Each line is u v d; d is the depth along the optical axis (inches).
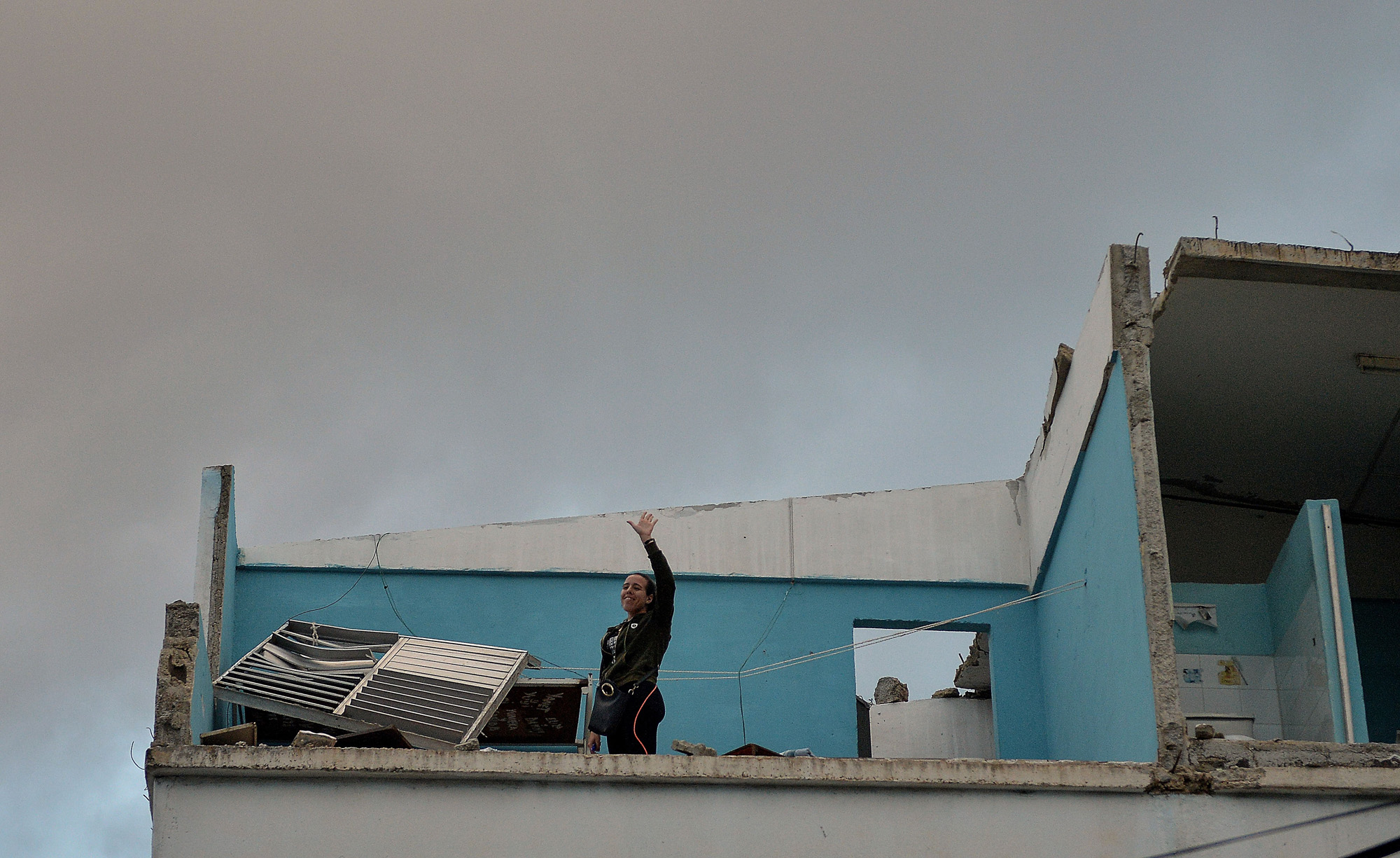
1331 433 549.6
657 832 370.0
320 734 413.1
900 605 612.1
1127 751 431.5
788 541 621.0
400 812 368.5
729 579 614.5
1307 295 465.1
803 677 598.5
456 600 604.4
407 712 438.3
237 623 589.0
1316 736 457.4
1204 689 487.8
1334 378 514.6
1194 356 505.0
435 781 371.9
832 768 376.5
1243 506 597.6
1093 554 484.4
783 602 611.8
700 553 617.6
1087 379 486.0
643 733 397.1
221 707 466.0
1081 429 495.2
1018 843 374.9
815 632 606.9
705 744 585.3
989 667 674.8
